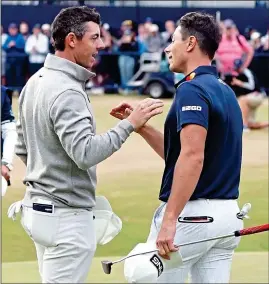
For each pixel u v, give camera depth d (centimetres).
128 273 673
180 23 698
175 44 699
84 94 670
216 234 682
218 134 674
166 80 3125
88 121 662
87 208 692
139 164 1909
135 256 674
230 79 3050
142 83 3212
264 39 3300
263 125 2430
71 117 655
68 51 684
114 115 769
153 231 704
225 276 705
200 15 696
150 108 674
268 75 3272
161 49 3219
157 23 3419
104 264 687
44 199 684
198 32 690
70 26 677
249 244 1264
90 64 692
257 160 1964
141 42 3244
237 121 692
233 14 3497
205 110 659
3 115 871
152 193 1623
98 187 1664
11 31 3158
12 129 870
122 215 1448
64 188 677
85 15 680
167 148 695
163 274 689
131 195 1602
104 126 2392
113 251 1220
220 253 702
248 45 3058
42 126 673
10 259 1162
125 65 3231
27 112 688
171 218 654
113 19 3362
